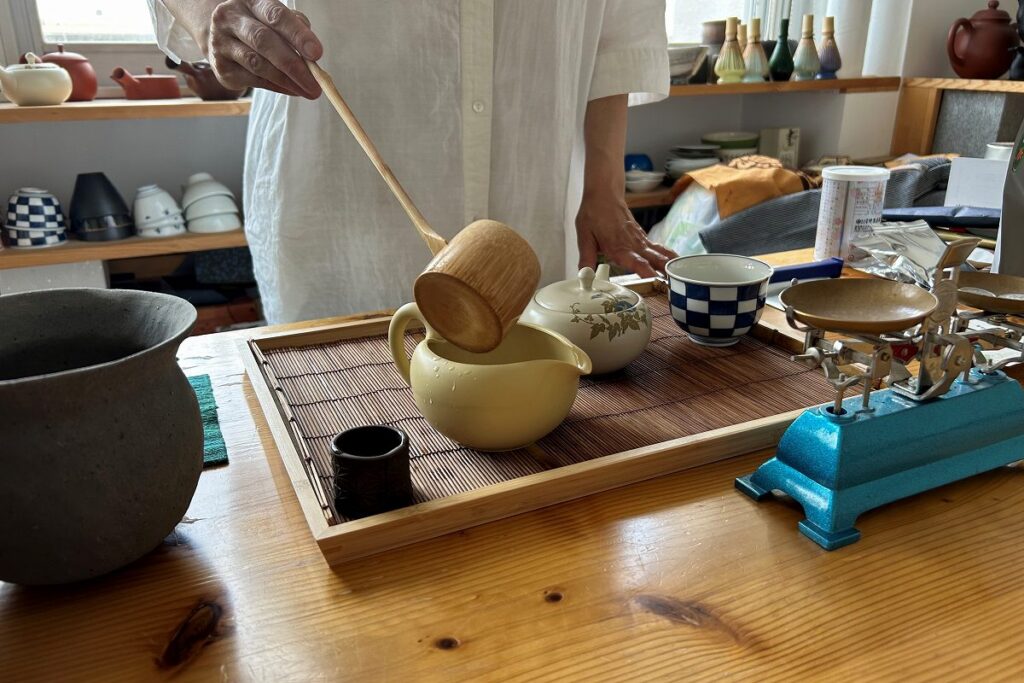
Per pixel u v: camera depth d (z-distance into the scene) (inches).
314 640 17.7
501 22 41.4
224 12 31.9
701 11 109.0
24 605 19.0
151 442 18.6
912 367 31.4
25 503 17.1
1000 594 18.9
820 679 16.3
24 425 16.7
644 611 18.4
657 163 113.1
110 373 17.3
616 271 59.8
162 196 75.0
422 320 25.5
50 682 16.6
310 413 28.2
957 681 16.2
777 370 31.7
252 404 29.6
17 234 70.1
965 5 100.8
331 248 44.6
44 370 21.5
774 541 21.1
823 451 21.6
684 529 21.7
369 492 21.3
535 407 23.6
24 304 21.0
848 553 20.5
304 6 39.7
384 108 41.6
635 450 24.3
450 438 25.0
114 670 16.9
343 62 40.7
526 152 45.1
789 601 18.7
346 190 43.2
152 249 72.8
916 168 75.5
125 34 82.4
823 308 22.1
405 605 18.8
